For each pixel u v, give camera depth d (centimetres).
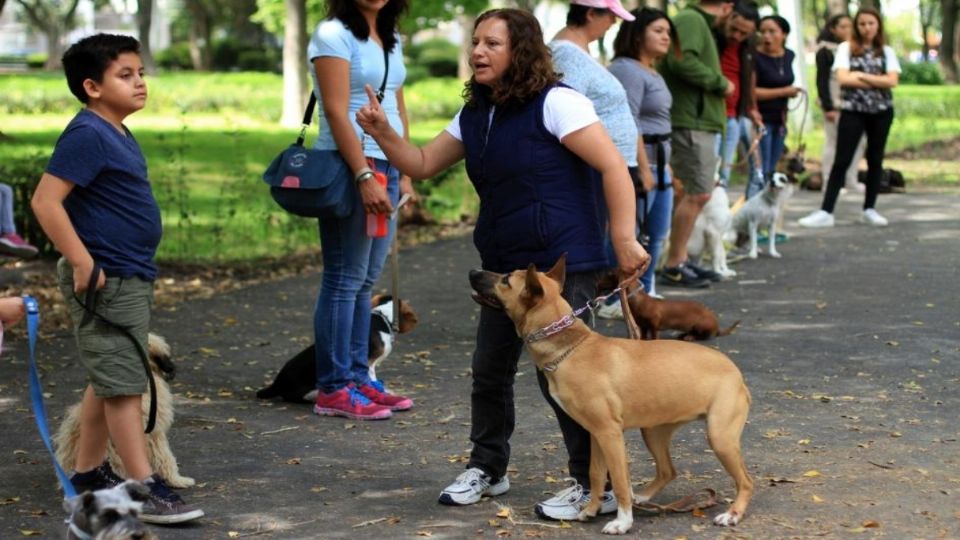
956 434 713
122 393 564
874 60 1612
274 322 1081
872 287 1204
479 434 605
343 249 755
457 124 603
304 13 3547
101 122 563
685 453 680
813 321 1049
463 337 1016
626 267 560
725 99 1210
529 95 557
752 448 686
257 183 2055
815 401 790
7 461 675
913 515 570
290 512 589
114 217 562
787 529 554
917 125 3678
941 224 1653
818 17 7081
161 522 565
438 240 1594
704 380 550
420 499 609
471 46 570
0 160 1828
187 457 683
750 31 1318
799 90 1497
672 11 3950
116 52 562
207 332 1037
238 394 834
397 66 764
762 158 1509
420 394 830
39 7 8462
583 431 575
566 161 561
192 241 1553
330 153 736
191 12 7619
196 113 3981
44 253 1377
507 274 561
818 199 1950
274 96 4459
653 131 1037
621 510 552
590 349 547
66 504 459
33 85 4750
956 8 7150
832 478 629
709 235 1259
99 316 560
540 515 573
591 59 842
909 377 854
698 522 567
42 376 872
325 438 723
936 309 1093
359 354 784
